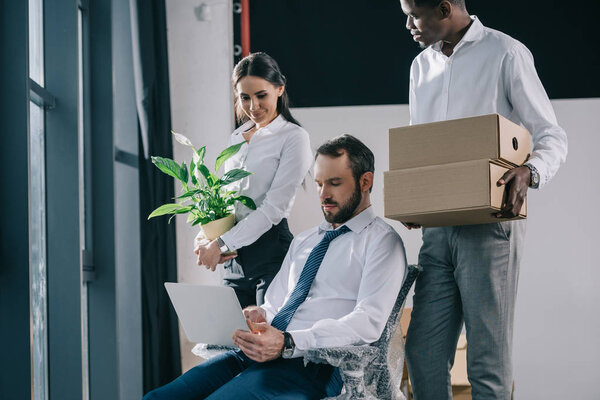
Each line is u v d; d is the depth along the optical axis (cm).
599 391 459
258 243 300
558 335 464
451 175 208
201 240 304
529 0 494
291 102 500
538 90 238
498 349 232
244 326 208
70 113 317
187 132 466
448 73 247
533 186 218
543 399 461
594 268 464
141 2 393
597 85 486
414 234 466
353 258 224
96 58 355
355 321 207
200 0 474
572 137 474
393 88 497
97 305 349
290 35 504
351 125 486
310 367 208
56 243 312
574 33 490
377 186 479
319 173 228
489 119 207
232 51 486
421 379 245
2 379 238
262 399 197
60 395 308
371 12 503
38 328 304
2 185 240
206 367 222
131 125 407
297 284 229
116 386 346
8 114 241
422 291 247
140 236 395
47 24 319
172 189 414
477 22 244
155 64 408
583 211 468
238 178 292
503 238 231
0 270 239
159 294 398
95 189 353
